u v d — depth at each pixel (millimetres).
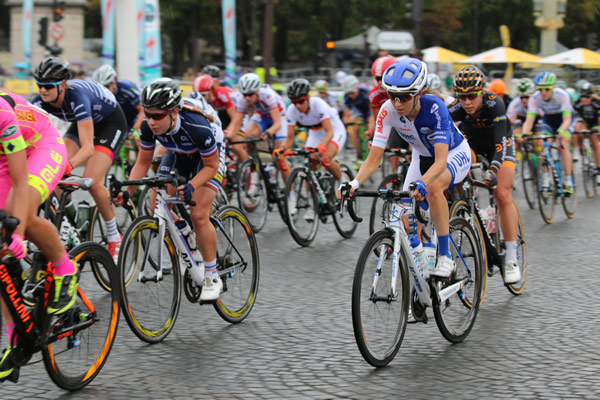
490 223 11414
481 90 11195
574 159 26078
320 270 13594
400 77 8680
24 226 6824
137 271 9000
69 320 7578
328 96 28953
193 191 9125
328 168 16531
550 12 52375
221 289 9797
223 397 7543
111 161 12430
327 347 9188
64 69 11016
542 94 20562
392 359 8688
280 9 73062
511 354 8953
